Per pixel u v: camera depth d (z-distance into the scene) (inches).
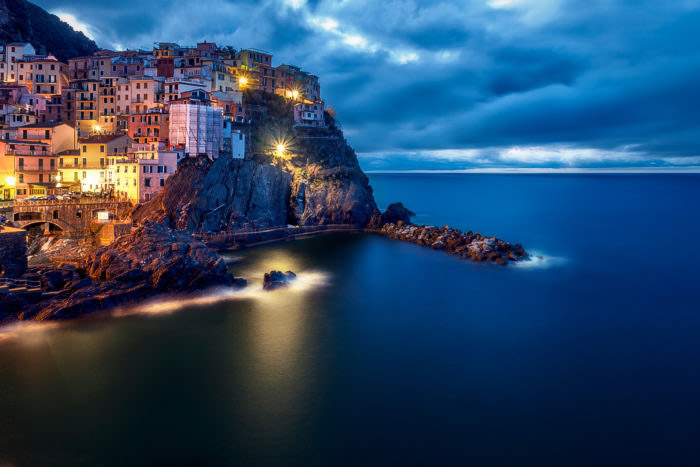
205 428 1407.5
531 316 2434.8
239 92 4926.2
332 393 1619.1
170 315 2277.3
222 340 2020.2
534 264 3604.8
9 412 1455.5
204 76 4790.8
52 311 2139.5
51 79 4894.2
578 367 1852.9
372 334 2146.9
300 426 1427.2
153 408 1499.8
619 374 1800.0
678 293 2874.0
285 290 2751.0
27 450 1293.1
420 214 6752.0
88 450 1298.0
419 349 1994.3
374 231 4987.7
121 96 4635.8
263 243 4165.8
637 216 6732.3
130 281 2497.5
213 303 2471.7
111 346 1919.3
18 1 6456.7
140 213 3688.5
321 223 4921.3
